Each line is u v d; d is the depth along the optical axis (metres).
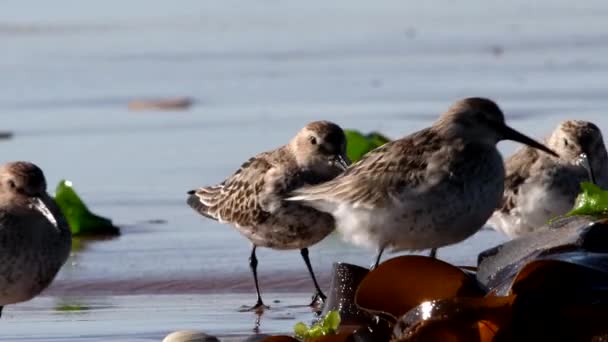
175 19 38.53
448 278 10.18
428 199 11.70
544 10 38.47
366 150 17.59
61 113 25.38
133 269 14.73
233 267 14.84
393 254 14.80
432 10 39.41
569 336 9.34
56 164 20.84
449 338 9.31
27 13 39.12
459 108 11.98
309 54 32.00
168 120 24.30
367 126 22.33
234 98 26.34
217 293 13.79
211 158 20.83
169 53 32.59
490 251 10.48
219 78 28.91
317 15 39.19
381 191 11.86
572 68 28.12
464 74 28.06
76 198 16.73
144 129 23.58
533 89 25.47
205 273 14.55
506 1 40.72
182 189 18.98
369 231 12.03
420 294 10.18
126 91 27.58
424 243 11.98
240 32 36.06
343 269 11.27
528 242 10.35
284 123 23.30
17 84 28.66
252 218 14.36
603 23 35.12
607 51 30.47
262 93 26.72
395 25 36.62
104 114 25.16
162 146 21.92
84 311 12.98
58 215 12.45
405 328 9.54
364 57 31.20
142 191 18.95
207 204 15.42
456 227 11.84
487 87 26.03
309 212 13.94
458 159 11.77
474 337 9.31
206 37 35.19
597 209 10.83
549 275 9.41
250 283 14.19
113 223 17.20
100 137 22.92
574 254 9.77
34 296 12.49
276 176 14.23
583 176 14.95
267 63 30.77
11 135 23.31
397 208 11.80
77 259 15.21
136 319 12.56
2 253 11.98
